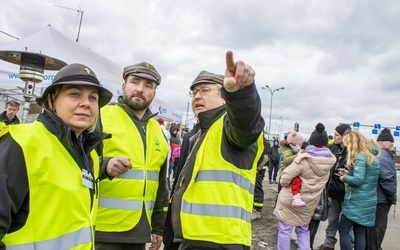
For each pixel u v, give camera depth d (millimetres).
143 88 2854
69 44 5664
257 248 5555
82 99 1801
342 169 4578
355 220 4359
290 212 4355
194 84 2695
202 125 2508
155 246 3156
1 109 9406
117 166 2385
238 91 1828
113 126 2719
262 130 2053
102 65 6445
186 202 2316
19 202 1503
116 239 2592
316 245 6035
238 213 2211
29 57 4242
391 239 6527
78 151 1854
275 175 16031
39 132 1635
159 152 2992
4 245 1462
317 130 4371
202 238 2186
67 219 1647
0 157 1485
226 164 2252
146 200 2797
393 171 4672
